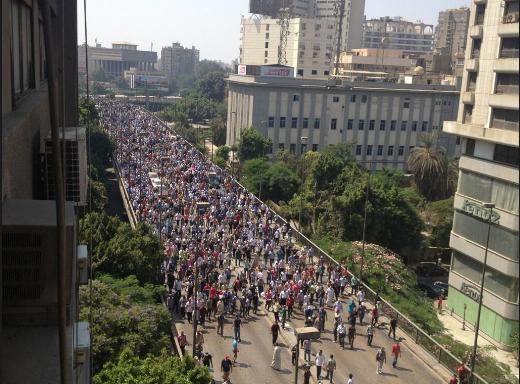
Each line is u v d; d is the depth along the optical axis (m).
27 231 8.18
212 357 31.56
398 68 155.50
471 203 47.47
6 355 8.03
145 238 36.62
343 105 103.06
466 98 48.59
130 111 158.25
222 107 173.75
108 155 88.50
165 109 181.00
